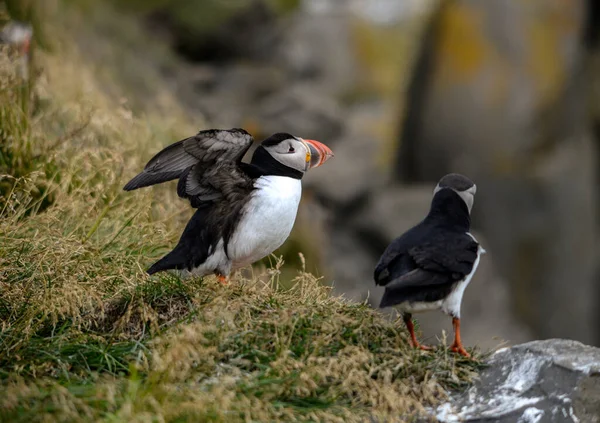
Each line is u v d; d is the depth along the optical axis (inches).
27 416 231.0
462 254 270.1
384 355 283.1
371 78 1272.1
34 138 419.8
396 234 916.6
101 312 307.4
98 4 933.2
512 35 998.4
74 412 228.1
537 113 983.0
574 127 992.2
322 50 1263.5
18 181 379.6
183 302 311.3
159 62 967.6
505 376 274.8
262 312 301.4
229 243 313.4
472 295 877.8
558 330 948.6
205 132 297.7
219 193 313.4
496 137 988.6
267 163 319.6
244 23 1119.6
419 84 1045.2
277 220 314.5
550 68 990.4
